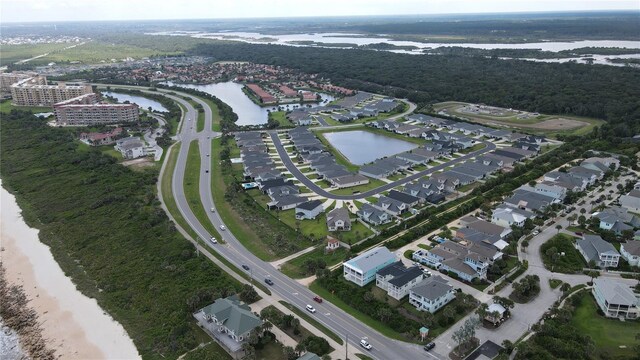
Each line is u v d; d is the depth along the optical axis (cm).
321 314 12119
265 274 14062
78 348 11481
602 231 15975
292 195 19500
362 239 16138
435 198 19100
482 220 16675
